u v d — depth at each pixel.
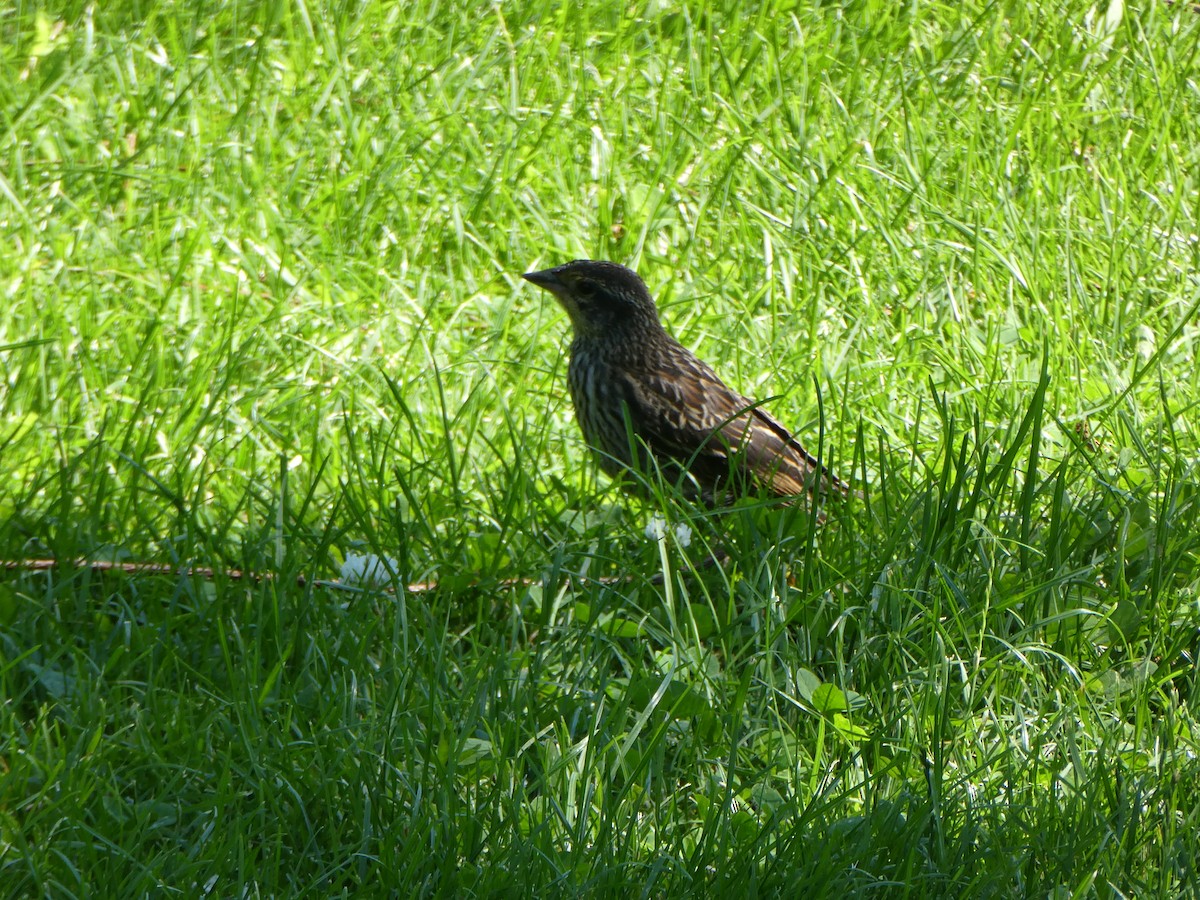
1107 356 12.45
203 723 7.23
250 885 6.45
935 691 7.86
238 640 7.61
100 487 8.86
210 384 10.60
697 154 14.54
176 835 6.73
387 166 13.48
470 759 7.23
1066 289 13.36
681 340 12.25
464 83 14.80
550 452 10.84
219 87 14.32
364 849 6.65
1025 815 7.19
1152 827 7.14
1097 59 17.33
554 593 8.41
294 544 8.45
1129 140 16.00
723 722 7.63
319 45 15.23
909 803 6.98
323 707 7.45
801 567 9.00
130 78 14.37
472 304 12.46
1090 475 10.42
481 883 6.40
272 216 12.82
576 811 6.89
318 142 13.95
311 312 11.85
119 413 10.19
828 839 6.73
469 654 8.19
